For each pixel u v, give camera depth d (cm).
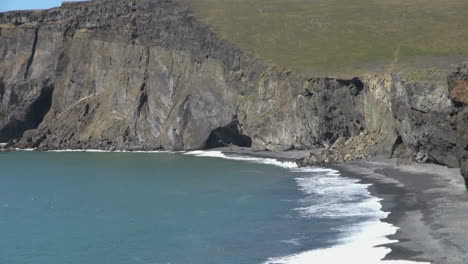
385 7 16075
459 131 5997
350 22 14988
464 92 5903
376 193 7181
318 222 5869
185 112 14788
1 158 14312
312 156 10775
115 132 16125
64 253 5338
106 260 5062
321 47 13750
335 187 7888
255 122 13125
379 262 4356
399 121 9575
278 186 8356
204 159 12694
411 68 11100
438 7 15675
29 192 9075
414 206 6200
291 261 4631
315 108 11819
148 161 12781
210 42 14512
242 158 12444
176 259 4981
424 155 9081
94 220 6744
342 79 11550
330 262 4497
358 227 5497
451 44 13075
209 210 6956
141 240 5688
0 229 6381
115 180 10106
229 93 13838
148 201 7831
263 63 13262
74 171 11581
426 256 4400
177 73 15275
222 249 5181
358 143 10775
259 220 6228
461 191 6756
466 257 4303
